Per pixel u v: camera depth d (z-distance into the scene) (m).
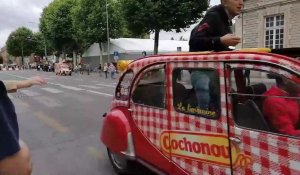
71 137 8.34
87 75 45.34
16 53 118.06
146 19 32.16
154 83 4.41
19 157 1.26
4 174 1.23
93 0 48.03
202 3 32.22
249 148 3.23
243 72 3.30
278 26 28.22
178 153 4.05
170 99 4.13
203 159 3.71
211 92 3.58
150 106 4.49
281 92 3.08
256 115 3.20
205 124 3.66
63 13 60.72
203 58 3.66
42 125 9.99
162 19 32.12
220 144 3.51
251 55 3.23
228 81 3.41
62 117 11.23
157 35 34.09
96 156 6.67
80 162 6.32
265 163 3.11
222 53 3.47
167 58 4.18
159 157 4.36
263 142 3.11
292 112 3.01
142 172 5.24
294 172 2.89
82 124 9.89
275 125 3.09
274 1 28.00
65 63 49.25
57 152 7.03
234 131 3.36
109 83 26.61
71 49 63.88
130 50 49.09
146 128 4.59
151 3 31.86
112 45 51.69
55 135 8.62
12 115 1.29
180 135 4.01
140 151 4.73
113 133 5.18
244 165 3.28
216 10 4.25
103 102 14.59
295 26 26.55
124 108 5.05
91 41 48.97
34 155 6.84
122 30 48.34
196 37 4.21
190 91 3.84
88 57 61.91
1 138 1.22
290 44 27.02
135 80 4.81
